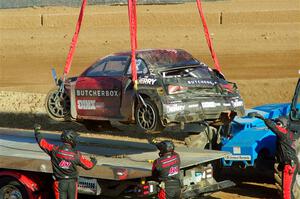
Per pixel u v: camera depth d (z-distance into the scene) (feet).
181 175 81.20
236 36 277.44
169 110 85.56
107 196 82.64
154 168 75.92
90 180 80.69
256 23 304.09
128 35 281.74
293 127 89.92
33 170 83.97
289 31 283.79
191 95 88.17
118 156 91.04
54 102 99.71
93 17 305.53
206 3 352.49
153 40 273.33
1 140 107.45
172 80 87.71
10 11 334.65
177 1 364.17
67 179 77.97
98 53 257.96
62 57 256.32
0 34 291.99
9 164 85.97
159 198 76.74
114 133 136.26
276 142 89.81
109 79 93.40
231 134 102.58
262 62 237.45
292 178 85.30
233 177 106.22
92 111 95.50
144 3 359.87
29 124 146.72
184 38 274.77
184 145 110.42
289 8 320.70
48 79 225.35
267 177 105.50
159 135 130.11
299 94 91.61
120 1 372.38
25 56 260.42
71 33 289.12
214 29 291.99
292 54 248.52
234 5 340.80
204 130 101.09
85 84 96.12
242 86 183.52
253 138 94.94
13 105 162.81
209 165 86.89
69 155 77.36
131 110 89.86
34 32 294.25
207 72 93.04
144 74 89.51
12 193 86.48
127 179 78.95
